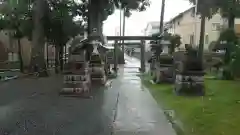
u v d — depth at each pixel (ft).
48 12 69.51
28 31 69.10
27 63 95.86
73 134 19.60
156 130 20.62
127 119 23.94
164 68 50.55
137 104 30.50
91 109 27.78
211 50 57.77
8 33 75.15
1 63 81.76
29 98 33.86
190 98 32.60
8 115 24.85
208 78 49.83
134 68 96.43
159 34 67.92
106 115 25.29
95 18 55.21
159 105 29.76
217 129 19.74
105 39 62.13
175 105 28.86
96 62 48.42
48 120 23.29
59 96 35.53
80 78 36.52
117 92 39.78
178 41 64.80
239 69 47.85
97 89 43.01
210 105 27.86
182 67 35.27
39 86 45.62
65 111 26.84
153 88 43.93
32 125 21.68
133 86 47.06
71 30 74.90
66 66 36.99
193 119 22.79
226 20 49.65
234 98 31.17
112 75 64.69
